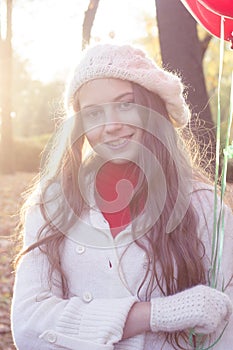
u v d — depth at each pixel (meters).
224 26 2.76
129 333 2.36
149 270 2.43
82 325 2.37
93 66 2.41
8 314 7.91
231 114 2.53
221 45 2.61
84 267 2.49
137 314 2.36
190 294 2.35
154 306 2.36
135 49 2.47
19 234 2.80
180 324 2.33
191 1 2.83
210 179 2.77
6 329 7.45
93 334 2.35
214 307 2.34
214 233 2.44
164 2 4.75
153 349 2.44
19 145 30.00
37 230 2.56
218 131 2.49
